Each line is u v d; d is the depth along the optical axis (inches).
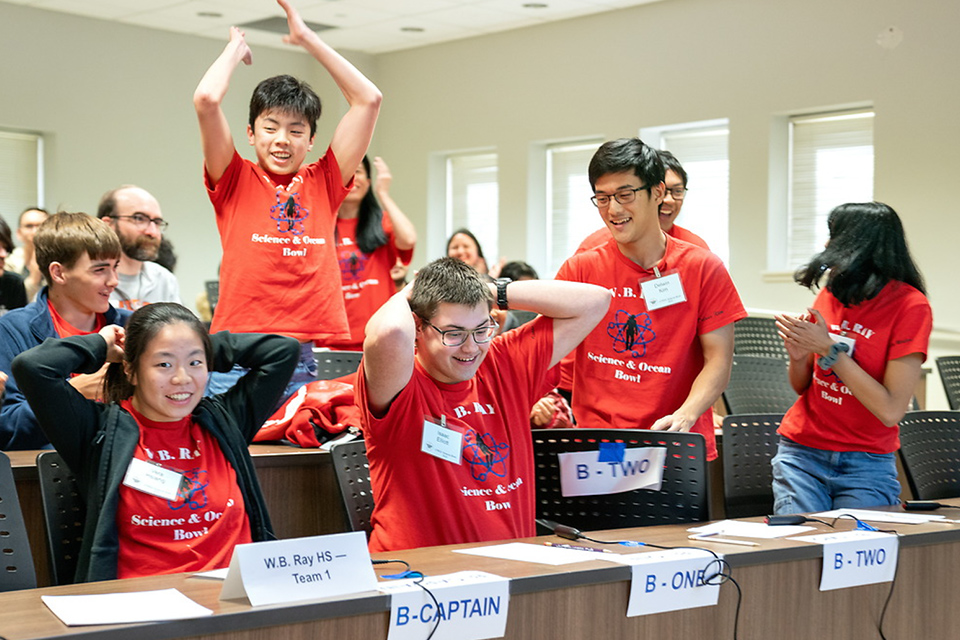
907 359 110.4
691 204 349.1
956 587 90.0
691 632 75.3
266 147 127.0
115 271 115.0
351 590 63.5
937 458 125.6
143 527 84.0
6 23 346.3
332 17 363.3
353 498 99.3
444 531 88.4
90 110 364.5
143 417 88.0
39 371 83.4
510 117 382.0
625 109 349.7
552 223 384.8
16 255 245.9
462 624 65.4
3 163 356.8
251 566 61.1
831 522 94.5
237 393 96.0
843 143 311.6
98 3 346.6
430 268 89.7
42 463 87.7
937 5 279.9
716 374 113.0
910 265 112.9
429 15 360.5
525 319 230.8
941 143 280.4
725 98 325.1
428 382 90.1
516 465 93.5
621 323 115.3
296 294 126.0
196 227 390.9
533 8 350.6
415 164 413.7
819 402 114.9
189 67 386.0
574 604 70.2
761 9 315.9
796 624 80.5
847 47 297.9
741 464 120.5
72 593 63.8
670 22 337.4
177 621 56.4
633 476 100.0
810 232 319.3
